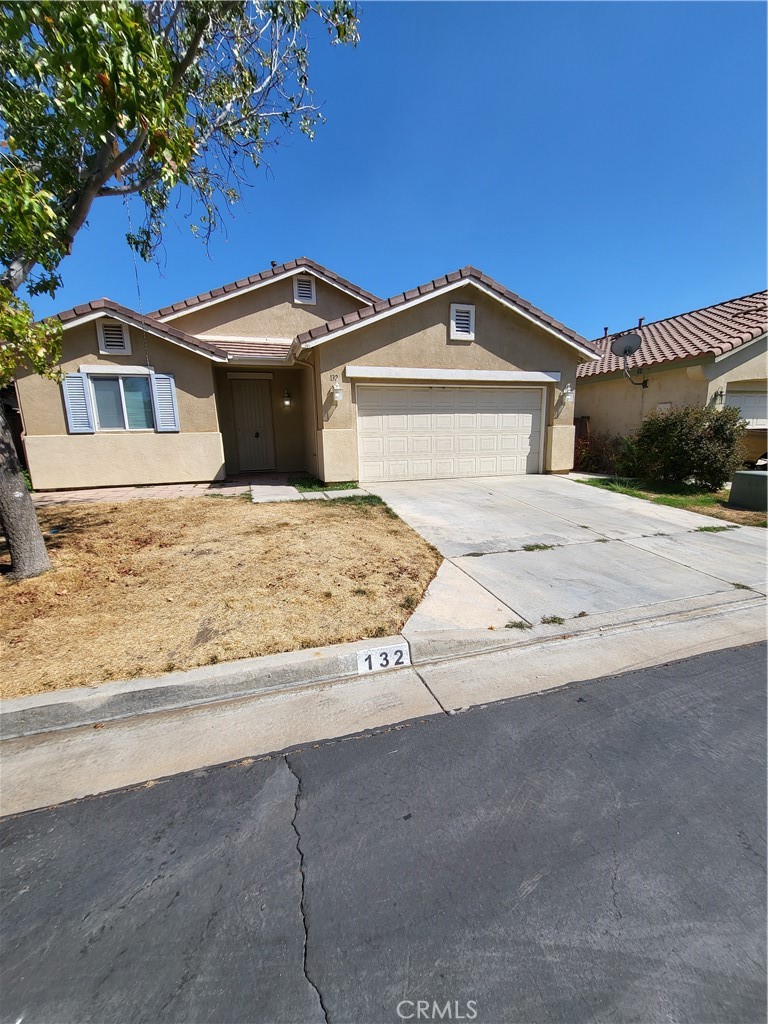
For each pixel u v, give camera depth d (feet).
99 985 5.07
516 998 4.94
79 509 26.25
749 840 6.82
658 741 8.98
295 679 11.01
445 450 37.04
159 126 11.93
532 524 24.34
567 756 8.57
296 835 6.95
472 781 8.00
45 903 5.97
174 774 8.22
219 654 11.39
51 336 16.02
